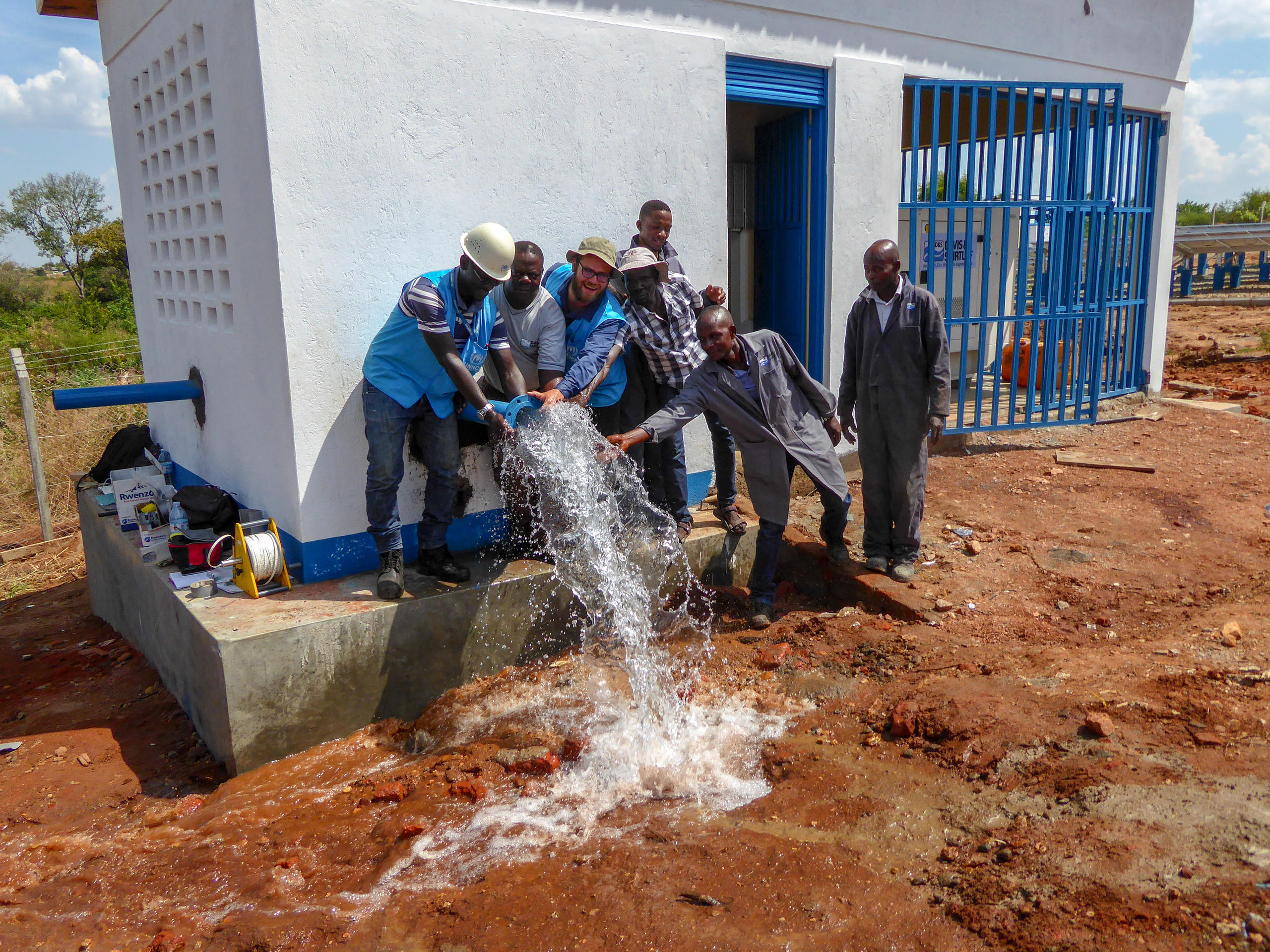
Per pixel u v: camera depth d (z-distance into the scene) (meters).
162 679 5.91
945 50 7.63
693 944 2.97
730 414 5.13
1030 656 4.62
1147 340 10.46
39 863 3.94
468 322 4.78
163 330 7.04
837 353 7.25
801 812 3.68
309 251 4.81
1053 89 8.43
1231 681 3.95
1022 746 3.76
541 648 5.36
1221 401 10.41
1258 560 5.78
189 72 5.58
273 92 4.59
